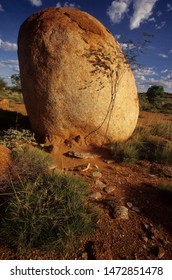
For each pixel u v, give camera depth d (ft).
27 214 9.70
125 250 9.37
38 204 10.04
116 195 12.75
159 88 93.71
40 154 14.98
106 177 14.73
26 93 19.16
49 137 18.85
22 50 18.86
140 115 46.37
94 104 17.79
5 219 9.87
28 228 9.37
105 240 9.70
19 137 18.49
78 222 9.81
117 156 17.34
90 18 18.88
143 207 11.93
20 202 9.98
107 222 10.59
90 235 9.86
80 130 18.63
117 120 18.71
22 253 8.92
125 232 10.18
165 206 12.14
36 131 19.95
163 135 23.18
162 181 14.82
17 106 42.22
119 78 18.58
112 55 18.33
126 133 19.75
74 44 17.44
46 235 9.29
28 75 18.43
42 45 17.70
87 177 14.43
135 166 16.70
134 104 19.80
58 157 16.88
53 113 18.07
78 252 9.18
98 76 17.72
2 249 9.09
